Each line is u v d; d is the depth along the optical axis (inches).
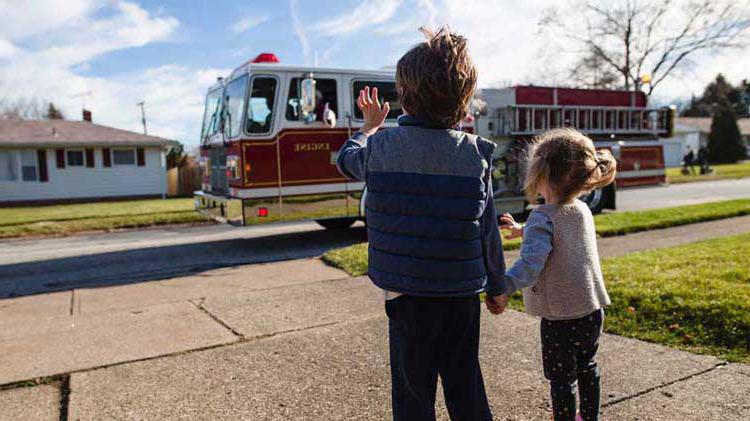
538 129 431.8
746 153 1915.6
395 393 85.2
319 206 338.6
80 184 1015.6
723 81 2234.3
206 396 130.2
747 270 202.5
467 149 82.3
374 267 82.7
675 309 166.9
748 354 140.3
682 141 1959.9
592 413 101.6
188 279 260.1
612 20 1439.5
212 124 364.5
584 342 98.7
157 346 164.1
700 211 413.4
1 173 974.4
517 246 294.4
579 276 96.3
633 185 547.2
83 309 212.2
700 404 117.0
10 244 427.2
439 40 82.4
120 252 352.5
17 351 162.9
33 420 120.6
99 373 144.9
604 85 1487.5
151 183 1061.1
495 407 119.6
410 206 79.7
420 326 81.7
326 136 339.9
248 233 426.0
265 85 323.6
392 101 359.9
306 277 252.5
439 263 79.2
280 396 129.2
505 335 163.3
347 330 174.4
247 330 177.0
